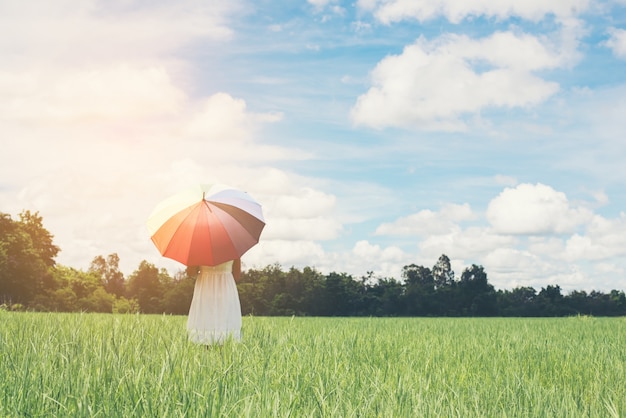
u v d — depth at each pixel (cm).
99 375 528
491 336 1290
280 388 556
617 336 1373
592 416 508
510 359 829
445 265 11138
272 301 10156
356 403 514
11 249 7356
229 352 744
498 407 541
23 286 7319
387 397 530
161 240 857
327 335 1064
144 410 443
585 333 1504
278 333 1046
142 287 12306
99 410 426
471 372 717
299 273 10500
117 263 16775
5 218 7556
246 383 554
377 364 756
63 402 456
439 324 1991
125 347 716
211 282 898
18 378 511
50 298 7900
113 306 10338
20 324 1034
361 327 1545
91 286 10431
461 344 1038
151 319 1392
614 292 10200
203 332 885
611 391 610
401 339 1087
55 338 779
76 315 1459
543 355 894
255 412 454
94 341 783
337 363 712
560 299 10238
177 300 11506
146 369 570
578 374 721
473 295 10319
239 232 855
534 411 510
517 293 10406
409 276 11194
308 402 499
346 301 10300
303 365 664
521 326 1916
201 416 435
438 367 714
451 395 573
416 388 575
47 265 8688
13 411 434
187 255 839
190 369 578
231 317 896
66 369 559
